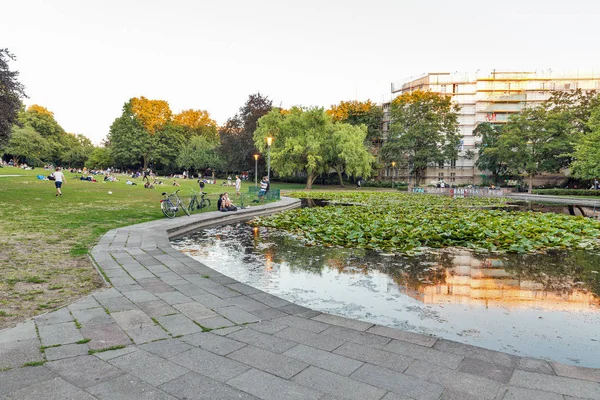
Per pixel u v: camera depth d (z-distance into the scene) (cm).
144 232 1009
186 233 1138
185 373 294
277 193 2525
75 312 427
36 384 273
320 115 4497
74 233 970
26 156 7631
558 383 285
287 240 1014
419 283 619
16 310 429
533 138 4569
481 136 6222
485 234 1021
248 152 5625
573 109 4584
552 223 1280
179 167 7406
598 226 1219
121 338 359
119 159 7456
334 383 281
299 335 374
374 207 1980
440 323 452
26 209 1433
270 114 4647
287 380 285
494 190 3934
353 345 352
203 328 388
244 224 1347
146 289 524
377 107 6341
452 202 2584
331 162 4853
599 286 606
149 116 7325
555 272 691
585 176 3300
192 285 549
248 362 314
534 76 6384
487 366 312
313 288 591
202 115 9138
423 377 292
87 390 267
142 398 258
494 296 556
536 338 411
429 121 5459
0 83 2012
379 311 492
